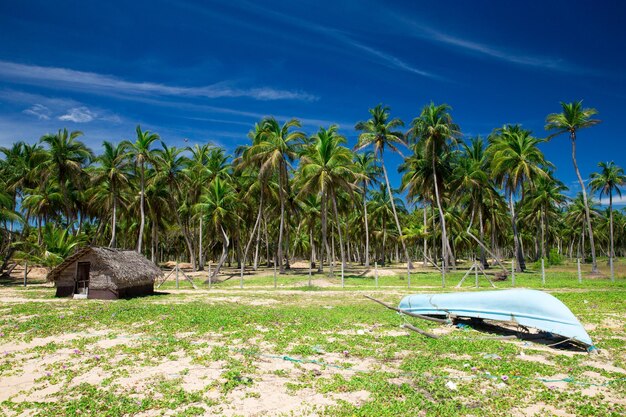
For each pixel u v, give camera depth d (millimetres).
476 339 11547
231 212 45625
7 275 41469
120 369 8875
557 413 6590
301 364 9250
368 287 28469
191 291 27750
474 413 6586
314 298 22312
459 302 13406
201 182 50375
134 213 52844
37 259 34031
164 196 49812
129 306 18500
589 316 14711
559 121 37719
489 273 41156
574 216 71812
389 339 11570
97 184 45000
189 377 8344
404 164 48719
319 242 79750
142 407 6773
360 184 52562
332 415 6500
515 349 10461
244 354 9984
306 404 6941
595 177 52281
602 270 45000
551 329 10742
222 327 13156
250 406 6871
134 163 41719
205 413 6602
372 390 7512
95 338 11711
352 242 83250
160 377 8305
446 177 44469
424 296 14758
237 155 44781
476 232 61344
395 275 39812
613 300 18719
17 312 16734
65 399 7211
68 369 8883
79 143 43500
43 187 44375
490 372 8547
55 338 11961
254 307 18172
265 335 11977
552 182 54250
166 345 10883
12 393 7617
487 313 12414
